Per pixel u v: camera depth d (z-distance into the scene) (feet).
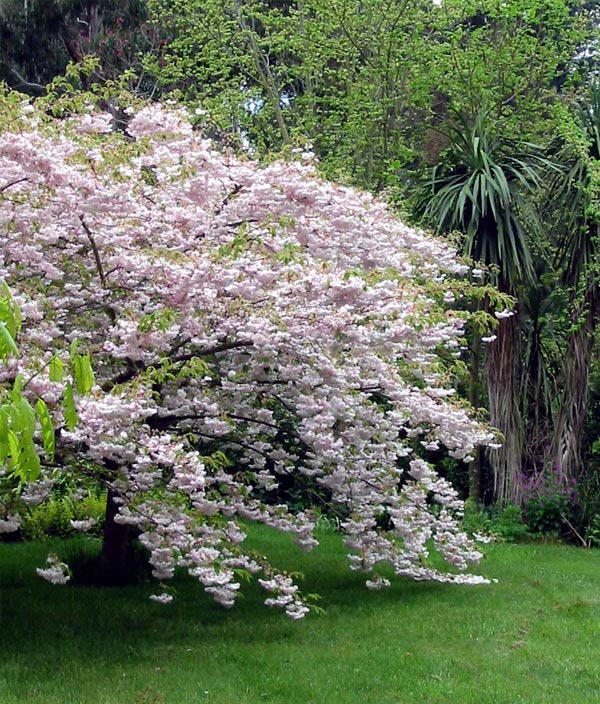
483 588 24.77
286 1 57.16
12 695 15.38
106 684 16.05
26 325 17.12
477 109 41.14
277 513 21.07
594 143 35.53
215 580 17.28
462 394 38.88
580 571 27.73
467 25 48.83
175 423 21.17
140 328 16.21
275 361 19.62
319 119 45.21
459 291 26.84
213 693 15.72
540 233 33.12
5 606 21.66
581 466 36.58
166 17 51.11
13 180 17.16
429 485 23.16
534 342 37.91
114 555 24.36
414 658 17.97
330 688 16.12
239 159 21.24
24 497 19.24
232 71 52.06
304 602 20.21
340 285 17.49
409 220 33.40
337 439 21.20
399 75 42.04
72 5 51.75
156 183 21.97
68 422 9.05
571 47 42.68
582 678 17.11
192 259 17.60
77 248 19.06
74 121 19.15
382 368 20.16
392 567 27.40
